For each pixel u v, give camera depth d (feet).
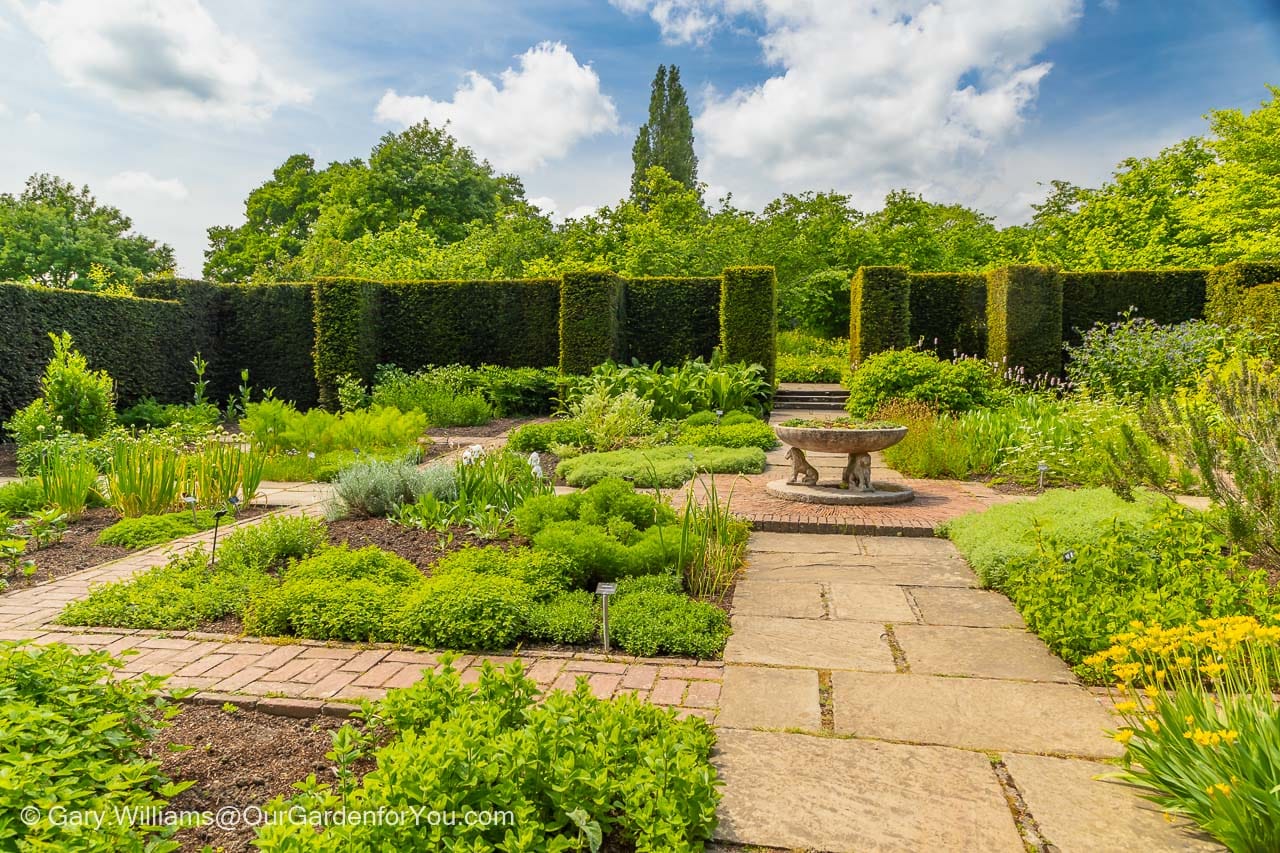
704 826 6.65
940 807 7.37
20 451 27.71
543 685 10.36
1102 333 43.21
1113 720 9.30
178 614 12.99
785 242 93.61
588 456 30.12
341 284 50.37
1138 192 84.64
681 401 42.34
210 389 54.85
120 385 46.03
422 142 114.32
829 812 7.28
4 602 14.06
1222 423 15.99
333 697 9.73
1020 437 28.81
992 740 8.80
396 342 55.31
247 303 55.52
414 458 29.96
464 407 44.96
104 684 8.71
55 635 12.25
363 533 18.19
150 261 120.67
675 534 15.81
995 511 19.15
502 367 54.65
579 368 49.98
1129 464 15.93
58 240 104.32
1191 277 49.37
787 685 10.43
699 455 30.27
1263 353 35.17
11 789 5.58
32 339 39.24
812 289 88.12
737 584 15.39
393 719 7.92
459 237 110.11
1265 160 61.87
